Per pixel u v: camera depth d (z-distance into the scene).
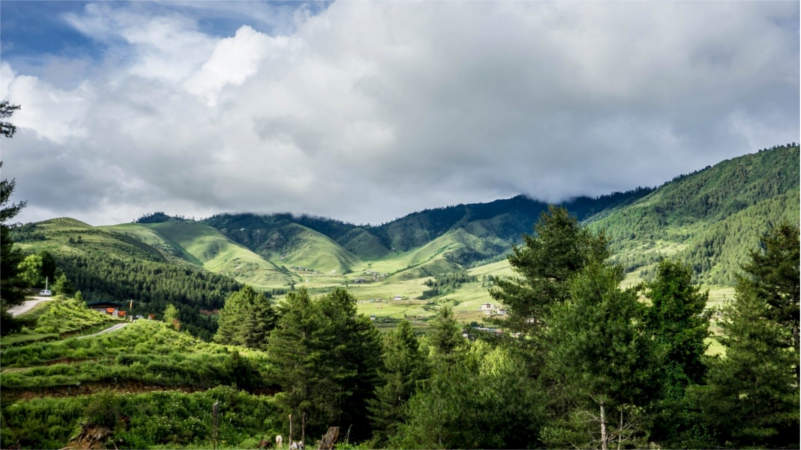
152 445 35.53
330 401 56.34
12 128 34.16
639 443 26.58
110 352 52.56
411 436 32.25
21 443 30.16
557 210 41.19
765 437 33.88
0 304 32.72
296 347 55.22
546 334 37.25
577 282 30.94
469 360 37.41
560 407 34.84
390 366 58.19
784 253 37.12
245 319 97.62
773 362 31.80
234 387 52.69
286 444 44.56
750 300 34.00
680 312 37.34
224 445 40.12
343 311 68.50
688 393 33.62
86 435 32.91
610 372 26.58
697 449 30.89
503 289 42.38
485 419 28.52
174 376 49.34
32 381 37.81
